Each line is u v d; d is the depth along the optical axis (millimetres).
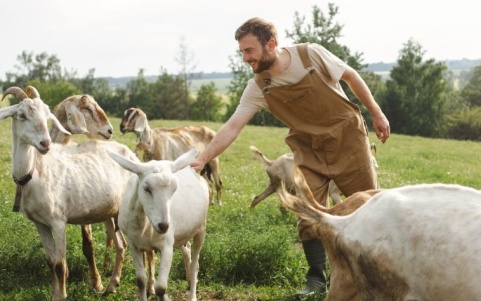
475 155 25938
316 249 5785
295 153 5465
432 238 3154
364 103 5344
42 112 6156
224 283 6859
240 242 7289
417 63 67750
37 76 90375
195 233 6172
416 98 66812
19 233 7934
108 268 7371
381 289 3387
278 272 6980
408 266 3234
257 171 17156
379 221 3398
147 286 6461
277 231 8578
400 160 21391
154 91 71750
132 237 5656
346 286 3664
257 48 4973
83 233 6793
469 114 60062
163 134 12891
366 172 5332
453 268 3047
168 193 5215
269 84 5188
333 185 10344
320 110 5168
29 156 6211
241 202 12219
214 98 72125
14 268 7098
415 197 3387
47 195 6324
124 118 12344
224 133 5387
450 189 3395
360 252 3451
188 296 6293
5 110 6031
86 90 85688
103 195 6777
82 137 20141
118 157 5363
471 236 3055
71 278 7109
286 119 5281
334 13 64625
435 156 24203
